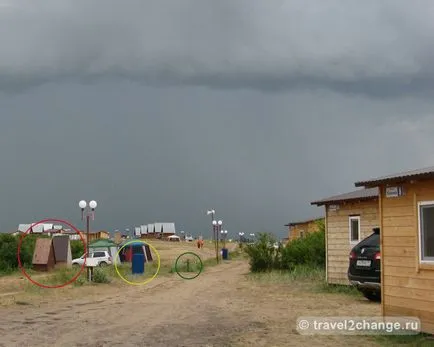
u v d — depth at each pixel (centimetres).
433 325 1005
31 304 1597
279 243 3372
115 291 2084
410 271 1065
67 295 1870
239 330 1138
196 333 1107
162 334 1096
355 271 1619
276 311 1427
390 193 1123
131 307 1540
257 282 2441
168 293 2003
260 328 1161
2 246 3803
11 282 2362
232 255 7125
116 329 1156
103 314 1391
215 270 3912
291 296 1811
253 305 1566
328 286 2084
